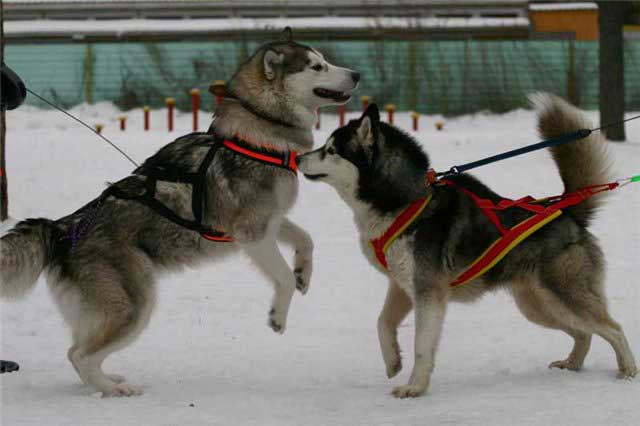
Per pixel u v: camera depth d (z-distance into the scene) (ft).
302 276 23.15
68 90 98.07
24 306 29.68
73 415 17.97
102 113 95.91
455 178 20.45
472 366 22.11
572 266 19.89
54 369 22.58
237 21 105.09
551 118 21.34
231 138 21.49
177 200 20.90
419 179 19.60
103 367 22.79
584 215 20.79
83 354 19.86
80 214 20.72
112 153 59.26
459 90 97.55
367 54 97.91
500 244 19.63
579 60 96.84
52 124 86.02
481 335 25.38
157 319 28.22
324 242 39.63
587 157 20.66
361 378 21.42
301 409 18.39
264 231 21.65
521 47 97.19
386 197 19.66
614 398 17.99
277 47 22.18
